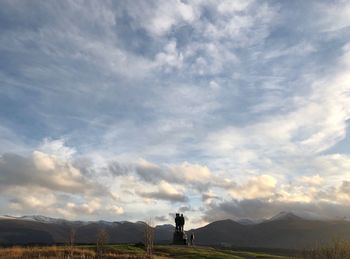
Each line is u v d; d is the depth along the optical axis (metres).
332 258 52.50
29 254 62.59
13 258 59.31
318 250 55.41
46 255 62.00
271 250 113.12
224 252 83.19
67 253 64.19
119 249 71.75
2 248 67.88
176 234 108.19
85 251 66.62
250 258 73.38
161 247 83.06
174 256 70.38
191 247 91.50
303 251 57.47
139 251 71.00
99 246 70.31
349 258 51.66
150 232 72.38
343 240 54.84
